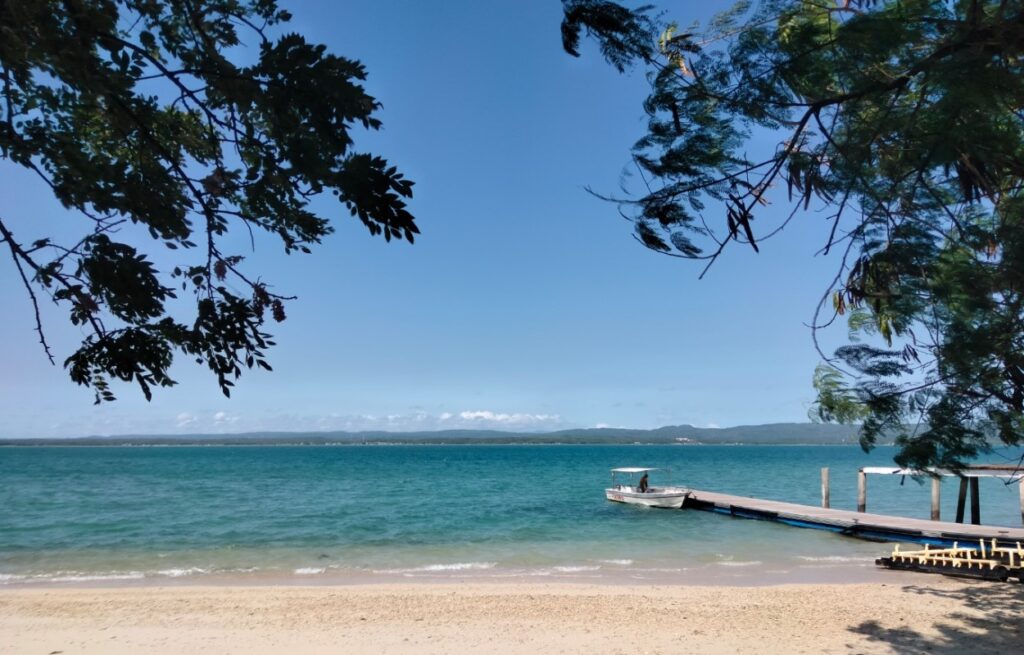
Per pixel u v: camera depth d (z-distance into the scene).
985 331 4.36
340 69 2.20
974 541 17.30
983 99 3.16
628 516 27.27
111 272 2.56
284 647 9.20
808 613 10.79
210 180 2.54
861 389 5.30
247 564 17.08
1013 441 5.14
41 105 2.63
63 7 2.17
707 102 3.96
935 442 5.16
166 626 10.18
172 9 2.41
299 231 2.66
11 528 24.36
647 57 3.80
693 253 4.13
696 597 12.09
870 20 3.39
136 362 2.63
